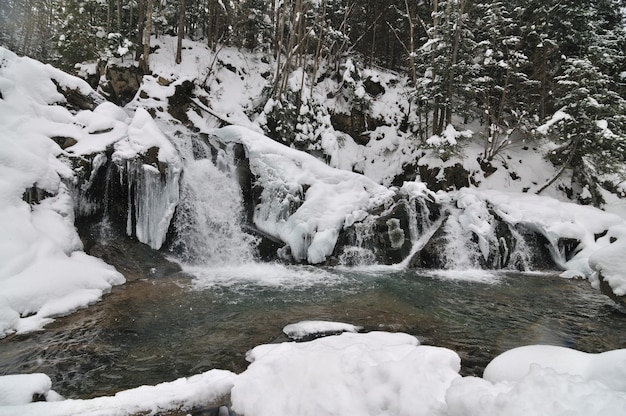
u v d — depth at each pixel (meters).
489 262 10.16
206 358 4.39
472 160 14.64
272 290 7.38
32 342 4.61
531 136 15.34
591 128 12.63
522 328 5.72
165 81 13.59
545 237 10.35
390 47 22.98
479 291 7.83
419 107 16.27
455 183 14.24
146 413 2.75
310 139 15.56
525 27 14.86
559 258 10.10
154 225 8.59
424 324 5.80
